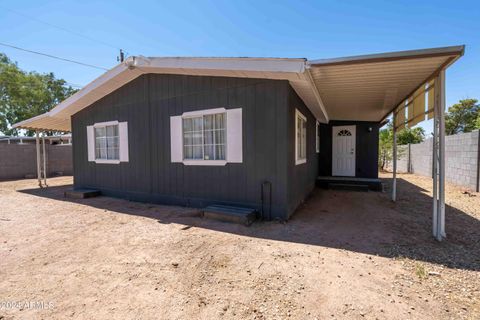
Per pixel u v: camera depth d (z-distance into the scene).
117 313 1.95
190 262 2.83
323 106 6.22
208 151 5.36
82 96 6.93
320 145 9.66
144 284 2.37
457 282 2.34
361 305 1.99
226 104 5.02
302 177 5.94
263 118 4.61
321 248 3.21
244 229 4.04
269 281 2.38
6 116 21.36
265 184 4.62
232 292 2.21
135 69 5.61
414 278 2.42
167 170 6.00
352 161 9.35
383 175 12.11
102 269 2.69
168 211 5.35
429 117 4.21
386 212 5.09
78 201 6.69
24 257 3.03
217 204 5.23
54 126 9.57
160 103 6.01
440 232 3.47
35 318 1.90
